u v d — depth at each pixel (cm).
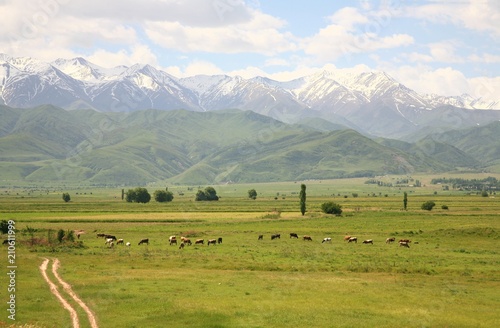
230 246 9894
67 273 6391
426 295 5419
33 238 9938
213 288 5578
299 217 17325
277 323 4272
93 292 5303
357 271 6938
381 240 11025
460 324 4344
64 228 13638
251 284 5825
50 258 7775
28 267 6812
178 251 9006
